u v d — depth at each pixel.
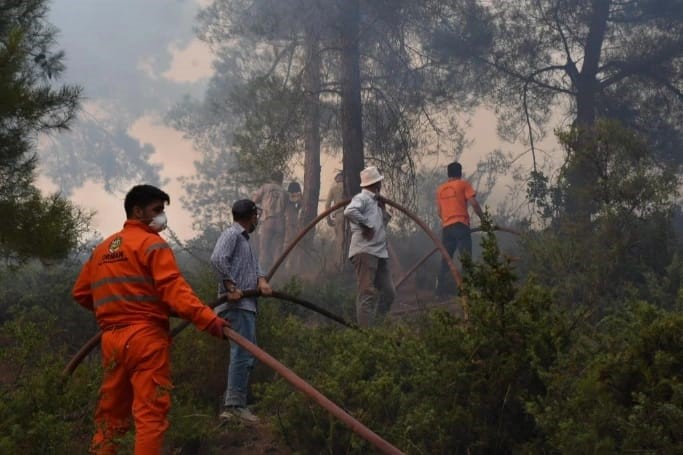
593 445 3.77
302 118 13.17
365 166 13.70
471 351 4.30
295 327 6.23
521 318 4.29
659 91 14.70
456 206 10.79
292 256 14.59
